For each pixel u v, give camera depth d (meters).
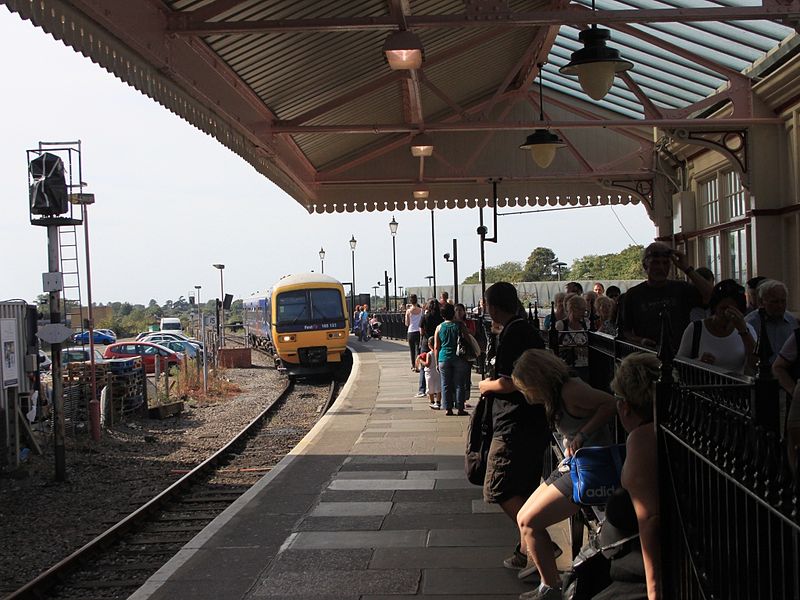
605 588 4.27
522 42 16.31
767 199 13.45
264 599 5.85
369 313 58.59
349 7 11.16
